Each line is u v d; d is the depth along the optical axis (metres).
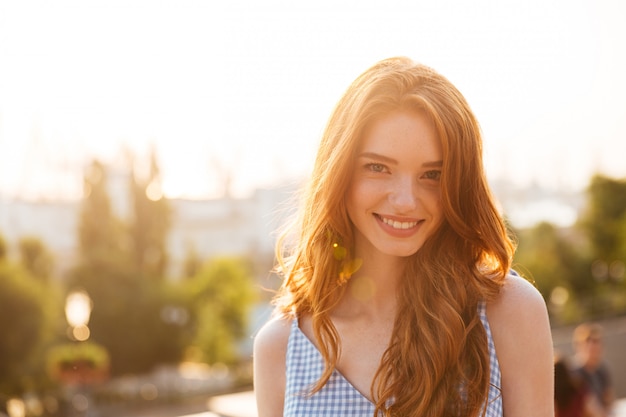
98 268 27.78
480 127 1.27
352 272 1.37
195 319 28.59
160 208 43.66
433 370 1.23
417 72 1.25
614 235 42.09
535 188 62.81
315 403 1.34
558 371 4.57
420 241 1.25
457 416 1.22
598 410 6.80
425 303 1.27
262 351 1.46
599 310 32.50
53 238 56.03
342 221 1.31
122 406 22.94
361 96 1.25
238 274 31.91
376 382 1.30
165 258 43.44
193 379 27.38
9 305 24.25
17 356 24.16
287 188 1.56
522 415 1.24
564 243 38.59
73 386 21.05
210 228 63.88
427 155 1.22
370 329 1.35
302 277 1.44
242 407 17.11
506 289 1.28
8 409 21.03
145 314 27.44
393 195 1.23
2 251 30.45
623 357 20.11
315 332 1.35
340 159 1.26
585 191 43.94
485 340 1.25
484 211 1.25
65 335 26.73
